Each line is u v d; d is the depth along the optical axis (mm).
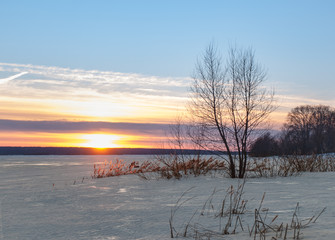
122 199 9031
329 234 4352
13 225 6027
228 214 6418
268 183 12016
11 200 9289
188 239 4754
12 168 28953
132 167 18562
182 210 7043
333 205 6852
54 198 9562
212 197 8859
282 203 7348
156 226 5656
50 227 5812
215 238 4695
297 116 75312
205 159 16906
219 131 15320
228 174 15609
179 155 16578
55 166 32031
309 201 7465
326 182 11914
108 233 5285
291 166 17172
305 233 4543
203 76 15891
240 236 4703
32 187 12852
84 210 7469
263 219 5820
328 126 71750
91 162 41438
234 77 15508
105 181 14422
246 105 15258
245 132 15039
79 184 13422
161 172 15883
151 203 8203
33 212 7367
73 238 5051
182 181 13641
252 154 16844
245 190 10047
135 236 5043
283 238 4387
